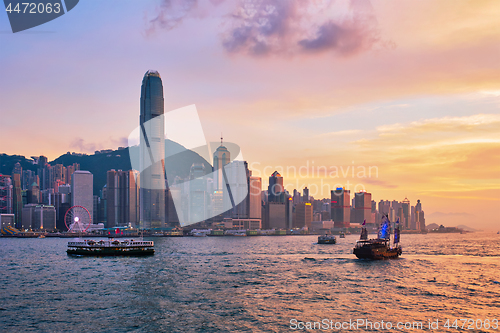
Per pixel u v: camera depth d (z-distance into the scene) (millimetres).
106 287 117875
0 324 80688
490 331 78188
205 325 80938
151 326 80000
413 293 111125
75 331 76812
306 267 168875
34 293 109312
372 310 92312
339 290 114812
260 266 172000
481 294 110000
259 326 80562
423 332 77562
